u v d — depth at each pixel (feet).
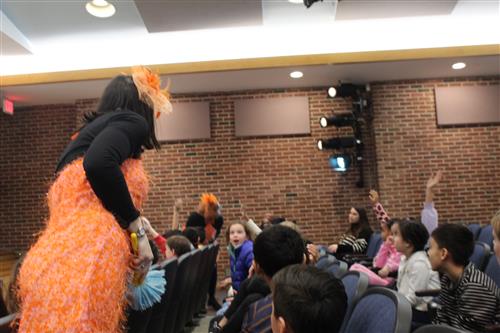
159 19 18.56
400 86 23.95
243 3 17.78
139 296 5.35
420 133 23.72
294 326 3.16
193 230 17.15
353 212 19.31
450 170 23.62
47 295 3.85
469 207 23.52
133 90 5.01
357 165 24.26
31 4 17.76
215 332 7.83
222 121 24.80
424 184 23.48
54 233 4.16
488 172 23.67
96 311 3.90
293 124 24.50
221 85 23.75
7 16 18.49
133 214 4.30
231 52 21.33
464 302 6.92
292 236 5.38
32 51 20.74
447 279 7.43
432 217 17.70
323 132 24.52
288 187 24.40
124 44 21.01
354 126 22.86
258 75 22.30
